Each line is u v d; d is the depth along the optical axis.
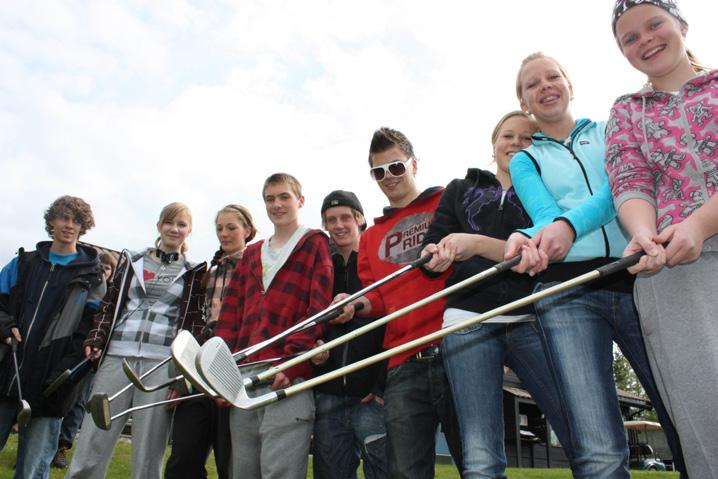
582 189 2.62
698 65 2.49
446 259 2.66
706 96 2.12
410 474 3.01
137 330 4.14
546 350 2.46
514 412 18.69
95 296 4.61
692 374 1.90
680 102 2.19
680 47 2.30
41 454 4.21
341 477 3.67
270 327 3.71
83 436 3.90
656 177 2.23
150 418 3.95
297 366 3.49
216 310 4.50
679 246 1.86
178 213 4.52
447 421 3.05
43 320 4.38
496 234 2.93
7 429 4.27
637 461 24.47
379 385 3.56
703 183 2.06
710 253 1.94
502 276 2.73
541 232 2.33
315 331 3.62
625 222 2.17
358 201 4.36
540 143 2.87
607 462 2.20
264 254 4.03
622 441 2.26
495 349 2.68
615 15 2.40
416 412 3.10
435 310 3.22
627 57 2.38
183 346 2.18
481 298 2.71
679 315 1.95
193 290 4.32
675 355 1.95
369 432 3.60
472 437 2.53
